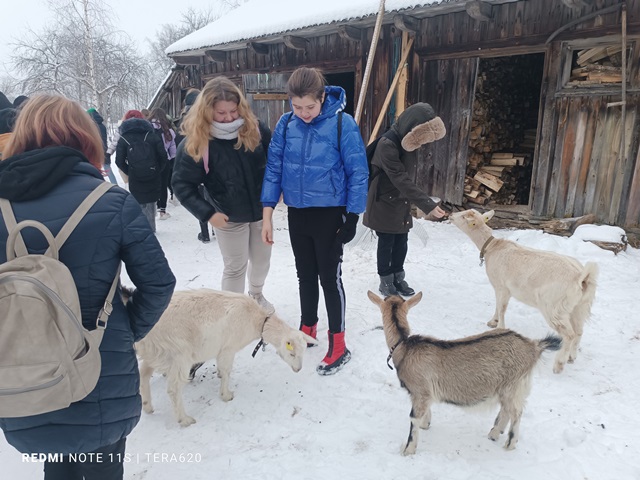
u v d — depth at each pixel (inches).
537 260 139.9
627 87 238.4
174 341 109.9
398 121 169.5
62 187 64.4
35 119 66.5
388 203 174.6
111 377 67.4
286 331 123.3
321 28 321.1
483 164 337.7
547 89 266.1
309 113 123.0
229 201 141.6
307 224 133.8
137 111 260.2
